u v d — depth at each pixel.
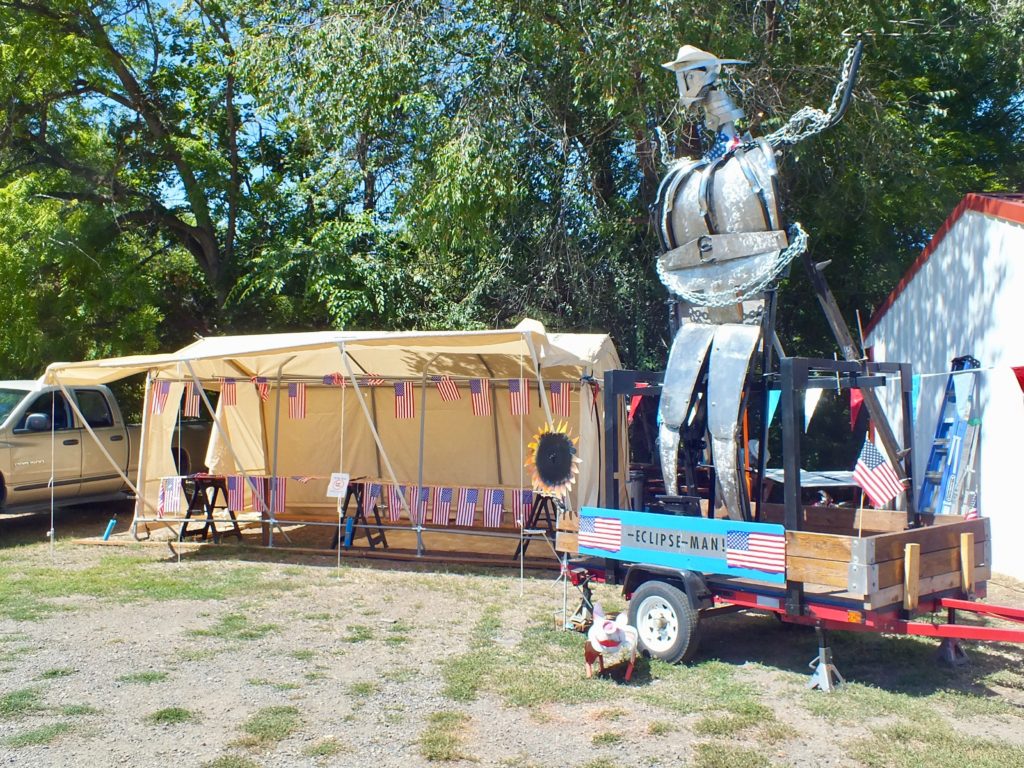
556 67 15.77
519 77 15.48
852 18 14.34
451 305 17.73
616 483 7.10
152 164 20.47
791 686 6.00
